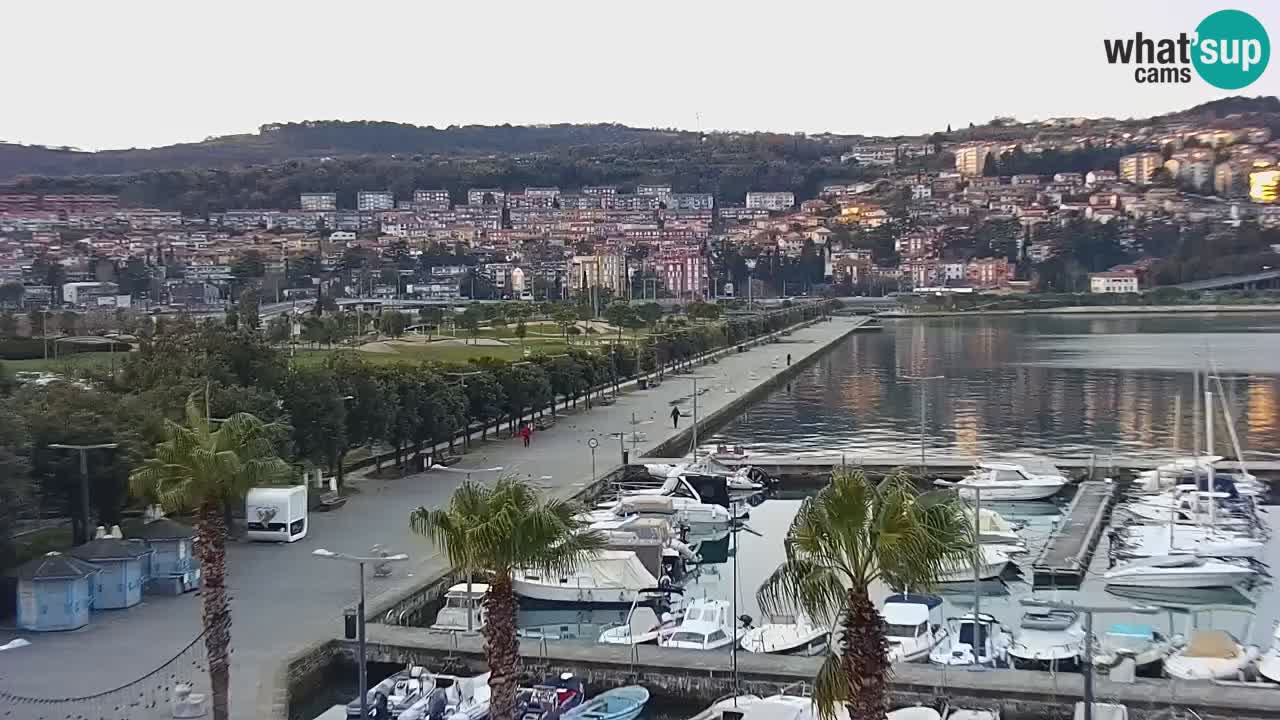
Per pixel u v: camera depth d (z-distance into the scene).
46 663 48.41
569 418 137.25
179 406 75.62
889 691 47.97
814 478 108.69
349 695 51.38
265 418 77.06
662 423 131.62
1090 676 38.50
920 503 29.06
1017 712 47.19
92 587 56.34
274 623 54.56
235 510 74.62
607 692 49.34
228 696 43.19
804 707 44.31
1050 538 81.19
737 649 53.41
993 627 60.47
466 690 47.84
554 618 65.19
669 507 85.62
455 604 58.44
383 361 163.88
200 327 119.00
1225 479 94.19
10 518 55.25
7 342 154.12
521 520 32.53
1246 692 46.69
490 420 126.12
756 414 155.25
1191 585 69.62
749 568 77.69
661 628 57.41
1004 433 135.50
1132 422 142.75
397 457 98.81
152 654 49.59
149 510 69.56
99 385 85.50
